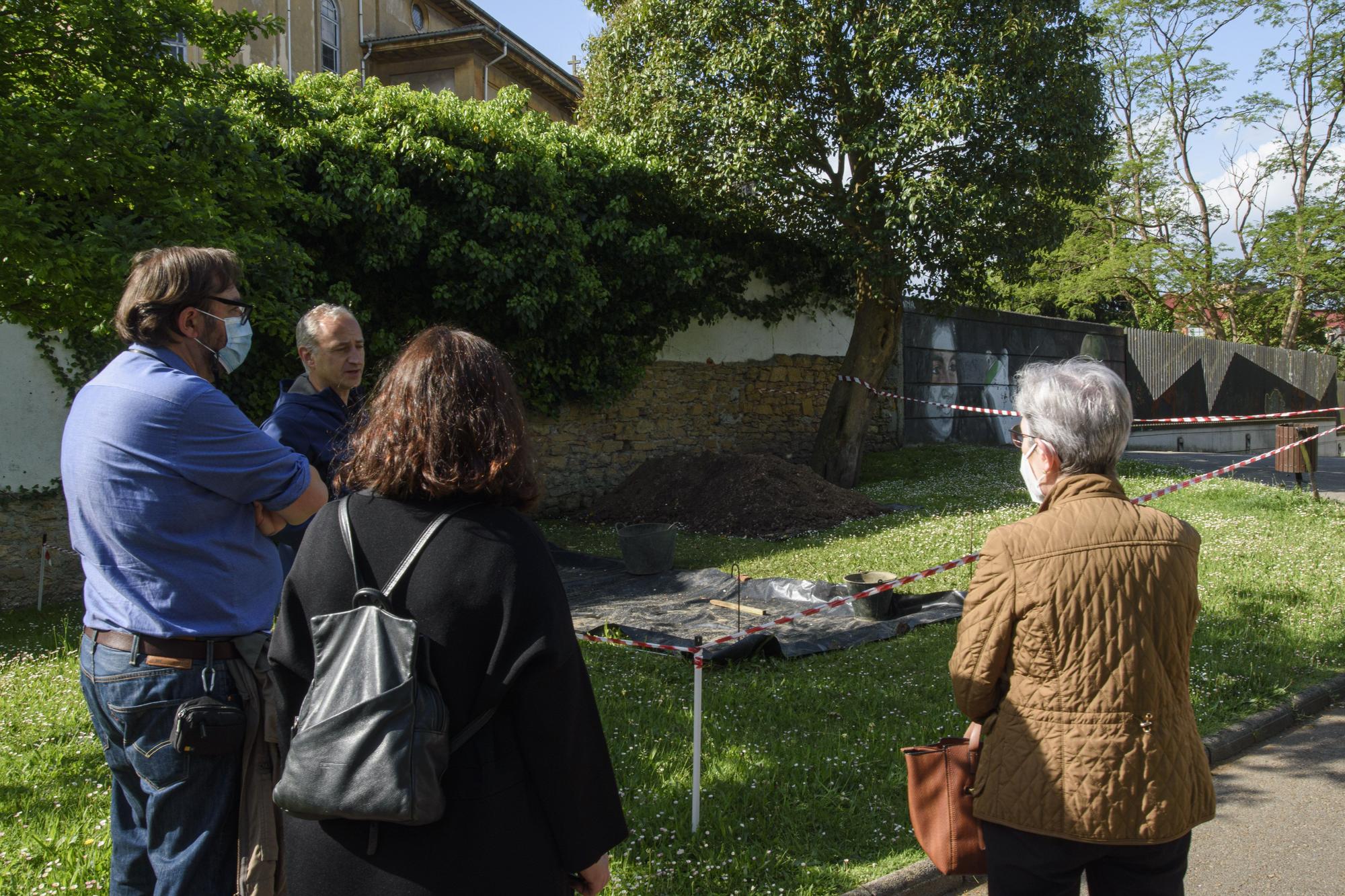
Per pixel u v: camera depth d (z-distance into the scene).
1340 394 31.83
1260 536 9.05
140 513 1.96
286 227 9.56
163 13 5.45
